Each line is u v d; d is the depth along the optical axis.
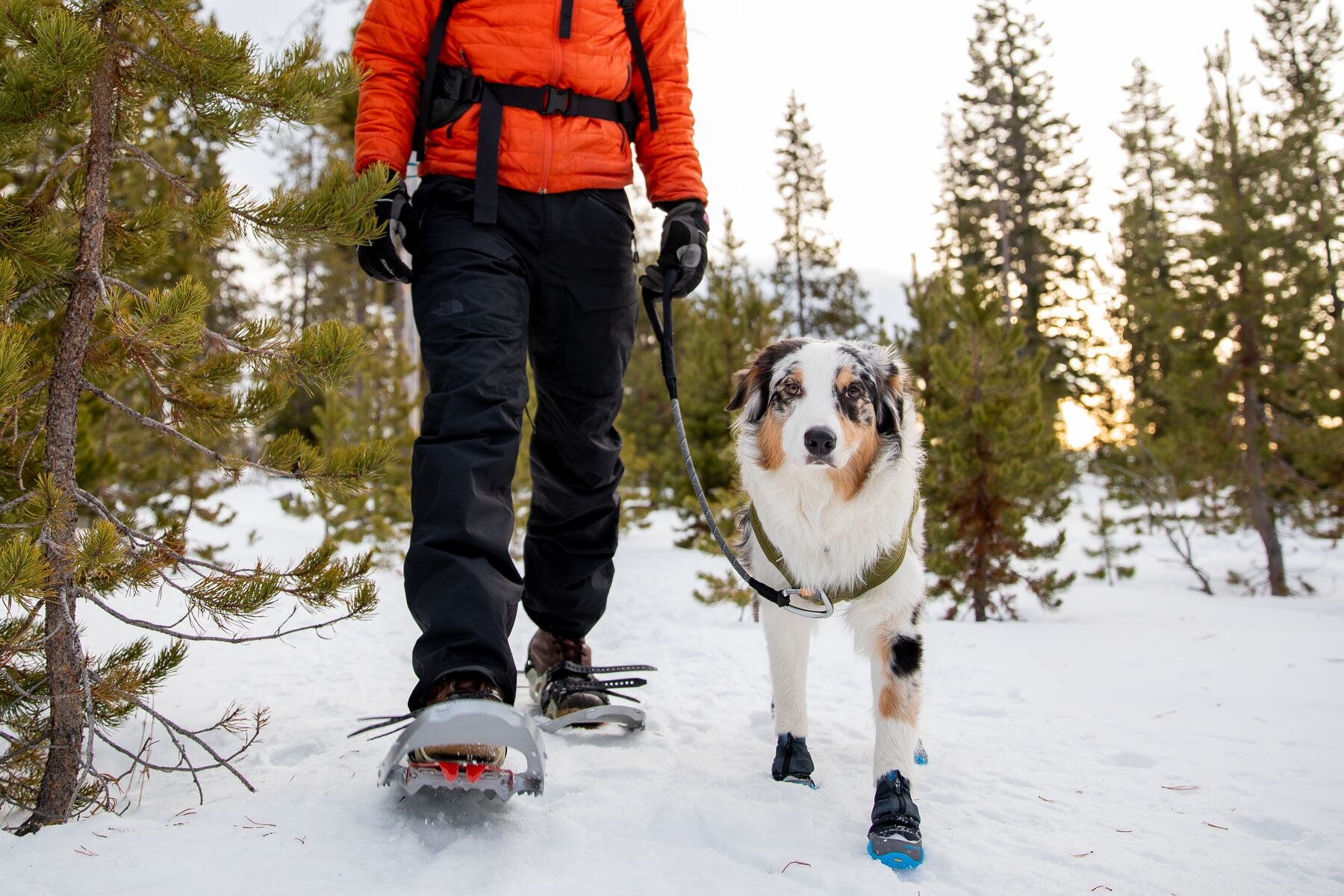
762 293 11.71
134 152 2.25
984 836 2.12
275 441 2.61
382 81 2.46
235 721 2.59
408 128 2.49
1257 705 3.67
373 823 1.87
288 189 2.50
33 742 2.10
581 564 2.92
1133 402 15.19
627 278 2.63
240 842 1.73
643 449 15.76
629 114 2.68
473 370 2.17
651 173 2.82
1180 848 2.07
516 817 1.98
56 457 2.08
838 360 2.60
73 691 2.04
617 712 2.82
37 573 1.76
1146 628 6.28
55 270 2.12
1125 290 17.45
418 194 2.44
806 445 2.40
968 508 7.45
